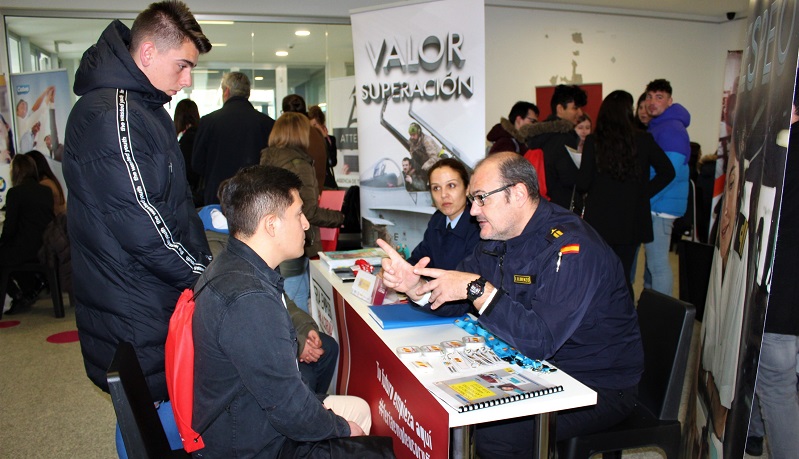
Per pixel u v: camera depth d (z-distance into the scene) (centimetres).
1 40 528
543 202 168
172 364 134
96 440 256
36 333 407
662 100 374
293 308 238
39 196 437
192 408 135
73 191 161
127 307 163
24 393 306
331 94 594
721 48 750
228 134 345
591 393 131
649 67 728
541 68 682
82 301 167
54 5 518
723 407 160
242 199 137
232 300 129
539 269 160
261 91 587
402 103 356
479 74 335
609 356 167
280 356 130
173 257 161
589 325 164
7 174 544
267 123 360
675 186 365
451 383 134
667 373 173
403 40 348
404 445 153
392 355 158
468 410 123
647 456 234
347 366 222
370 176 373
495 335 153
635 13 700
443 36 338
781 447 176
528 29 670
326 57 593
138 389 137
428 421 133
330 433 139
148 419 138
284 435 138
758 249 136
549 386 132
